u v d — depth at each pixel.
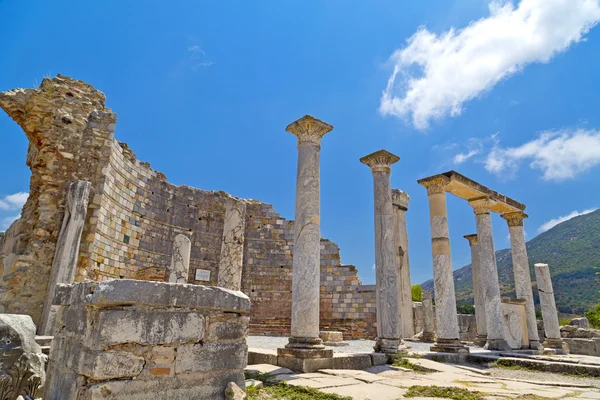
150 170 21.16
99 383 4.16
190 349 4.87
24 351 5.36
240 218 16.91
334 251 24.41
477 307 19.80
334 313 23.42
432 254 14.66
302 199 10.59
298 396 6.64
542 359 12.56
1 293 12.95
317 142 11.16
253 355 10.23
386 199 12.89
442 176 15.02
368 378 8.36
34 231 13.71
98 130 16.02
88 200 14.31
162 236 21.38
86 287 4.77
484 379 9.05
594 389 8.19
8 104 14.58
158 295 4.70
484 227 16.67
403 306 19.84
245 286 24.62
